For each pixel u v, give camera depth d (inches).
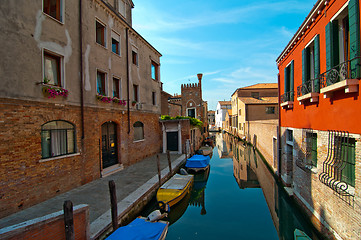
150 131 593.6
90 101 346.3
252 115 1050.7
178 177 407.8
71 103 304.3
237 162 728.3
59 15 293.4
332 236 193.2
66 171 291.3
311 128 240.5
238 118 1282.0
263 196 400.2
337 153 185.8
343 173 181.9
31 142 242.7
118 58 436.5
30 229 143.0
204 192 426.6
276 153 424.2
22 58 235.8
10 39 224.1
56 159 274.8
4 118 215.8
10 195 218.5
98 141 363.3
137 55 522.0
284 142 352.2
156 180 353.4
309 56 260.1
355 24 154.3
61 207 236.4
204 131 1289.4
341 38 188.7
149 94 587.8
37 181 248.1
